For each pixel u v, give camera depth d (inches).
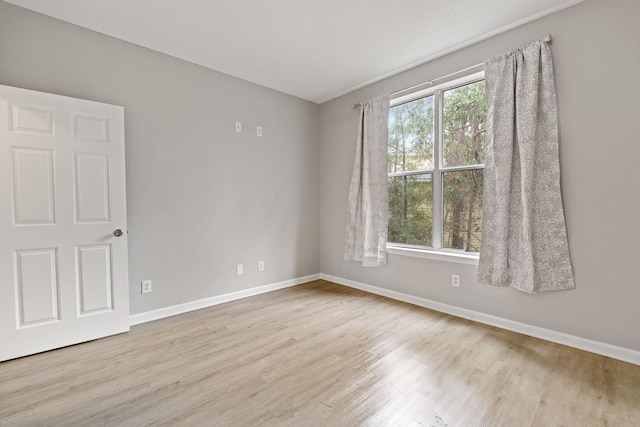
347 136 155.9
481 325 105.4
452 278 116.0
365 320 110.8
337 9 89.0
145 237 110.6
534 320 95.7
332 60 120.3
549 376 74.0
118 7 87.2
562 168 89.2
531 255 91.3
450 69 114.3
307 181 166.2
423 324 106.7
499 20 94.3
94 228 94.7
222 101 131.2
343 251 160.2
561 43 88.5
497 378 73.4
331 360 82.3
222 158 131.6
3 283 81.0
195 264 123.7
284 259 156.0
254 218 143.5
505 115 97.8
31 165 84.5
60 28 93.1
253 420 59.6
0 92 80.0
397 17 93.0
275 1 85.1
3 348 81.0
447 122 120.8
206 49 111.8
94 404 64.2
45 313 86.9
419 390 69.0
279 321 110.2
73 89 95.5
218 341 94.0
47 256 87.3
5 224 81.1
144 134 109.8
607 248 82.9
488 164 102.9
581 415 60.4
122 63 104.7
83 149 92.6
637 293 78.9
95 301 95.0
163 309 114.7
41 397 66.4
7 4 85.3
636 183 78.5
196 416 60.7
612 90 81.0
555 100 89.0
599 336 84.4
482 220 104.6
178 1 84.9
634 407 62.4
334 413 61.5
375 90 141.4
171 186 116.7
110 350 88.1
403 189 135.3
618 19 79.7
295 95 158.2
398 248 134.3
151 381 72.6
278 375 75.2
